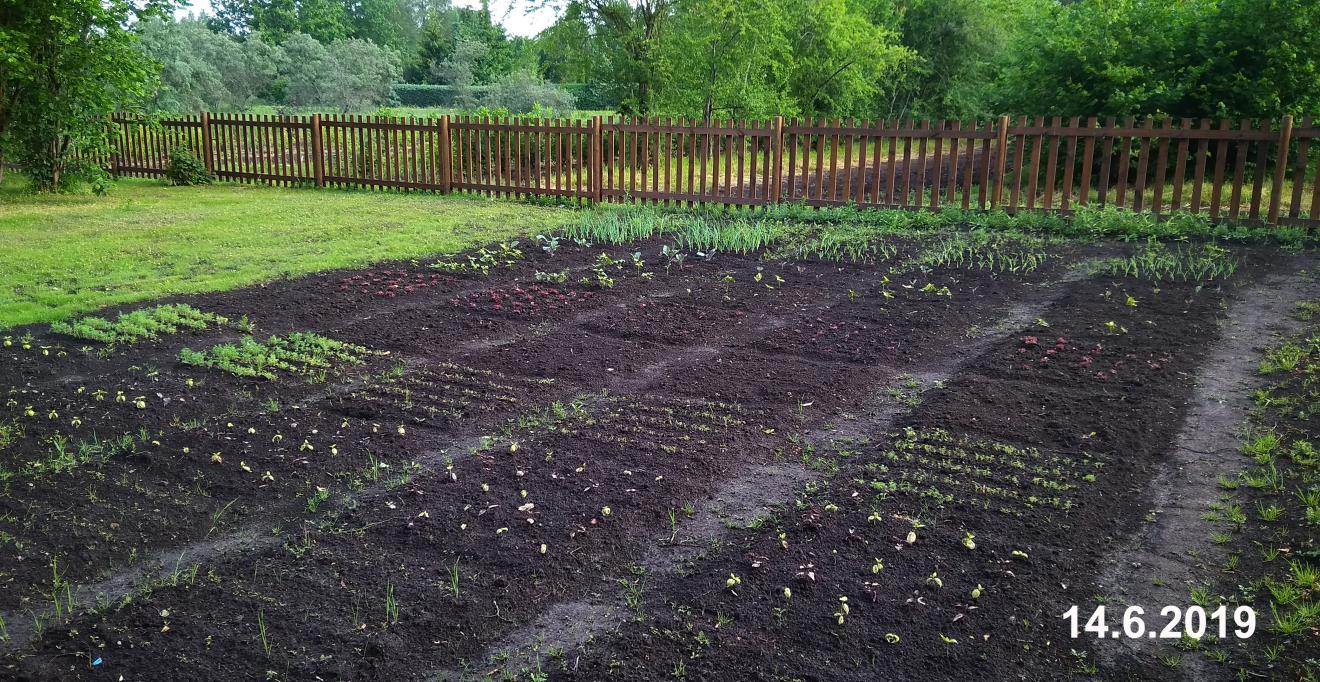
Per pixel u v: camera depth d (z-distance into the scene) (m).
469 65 46.91
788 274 8.46
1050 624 3.06
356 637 3.00
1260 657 2.86
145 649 2.92
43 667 2.82
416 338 6.46
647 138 13.16
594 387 5.45
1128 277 7.91
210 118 17.83
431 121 15.29
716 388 5.39
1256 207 9.80
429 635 3.02
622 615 3.14
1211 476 4.12
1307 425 4.57
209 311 7.09
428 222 11.69
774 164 12.34
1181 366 5.56
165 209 13.08
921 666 2.85
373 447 4.56
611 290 7.88
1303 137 9.35
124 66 14.86
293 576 3.38
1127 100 13.07
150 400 5.16
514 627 3.08
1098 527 3.70
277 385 5.47
